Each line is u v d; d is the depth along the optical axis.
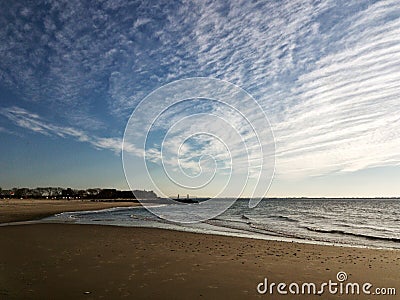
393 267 6.84
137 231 13.27
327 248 9.37
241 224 19.30
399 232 16.83
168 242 10.16
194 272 6.13
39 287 5.07
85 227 14.71
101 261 7.06
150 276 5.80
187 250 8.65
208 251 8.52
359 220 26.05
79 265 6.64
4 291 4.85
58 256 7.63
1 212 28.88
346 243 11.74
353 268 6.70
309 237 13.34
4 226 15.01
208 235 12.09
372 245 11.27
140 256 7.70
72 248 8.82
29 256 7.63
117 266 6.58
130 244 9.65
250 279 5.70
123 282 5.39
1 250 8.48
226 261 7.22
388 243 11.95
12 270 6.18
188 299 4.61
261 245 9.73
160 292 4.89
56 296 4.64
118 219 21.70
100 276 5.75
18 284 5.23
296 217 29.20
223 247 9.27
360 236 14.15
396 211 42.91
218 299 4.63
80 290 4.93
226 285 5.31
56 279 5.54
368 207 58.62
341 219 27.11
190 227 16.19
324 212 40.09
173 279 5.61
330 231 16.19
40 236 11.40
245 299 4.66
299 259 7.62
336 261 7.43
